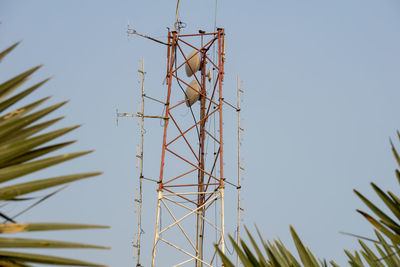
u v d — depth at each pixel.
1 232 10.29
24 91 12.45
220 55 64.56
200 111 64.56
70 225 10.47
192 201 60.41
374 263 16.80
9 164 11.56
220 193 60.12
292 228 16.64
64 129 11.79
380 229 14.85
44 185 11.06
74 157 11.54
